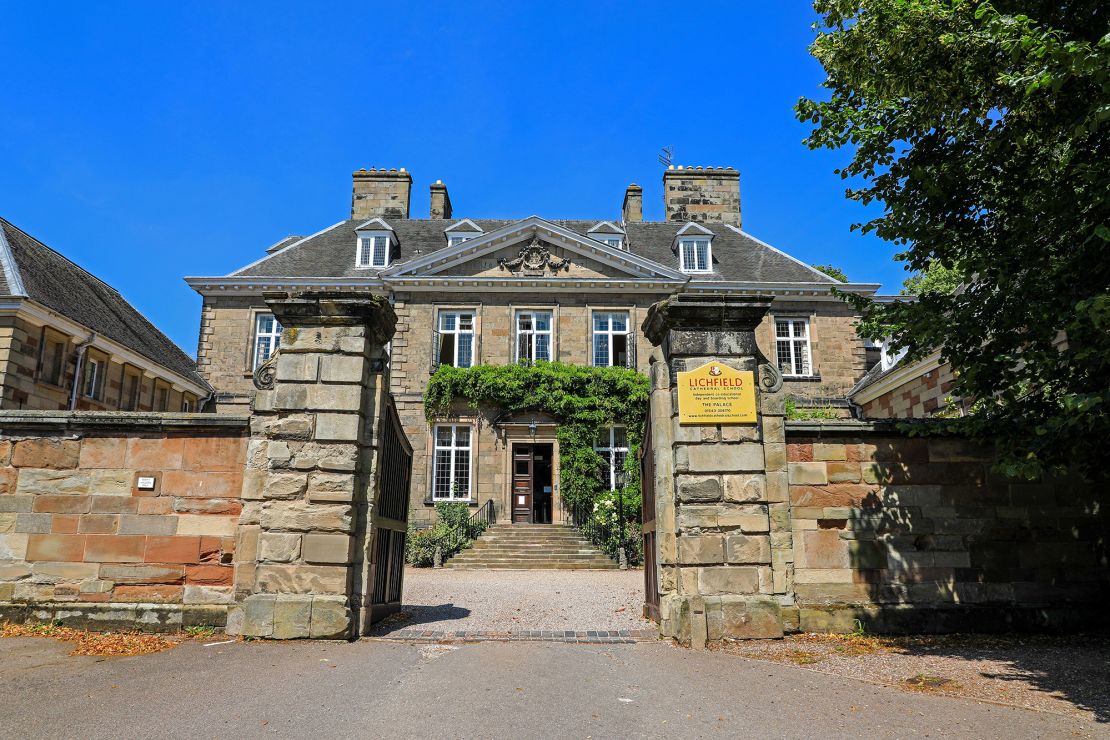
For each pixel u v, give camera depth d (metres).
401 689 5.84
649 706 5.52
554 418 25.48
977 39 6.66
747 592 8.06
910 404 21.00
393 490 9.57
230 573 8.22
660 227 31.11
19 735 4.61
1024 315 7.58
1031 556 8.72
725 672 6.61
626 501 23.00
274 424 8.23
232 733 4.73
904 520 8.70
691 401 8.42
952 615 8.45
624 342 26.61
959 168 7.70
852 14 7.99
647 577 9.78
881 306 8.51
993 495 8.82
